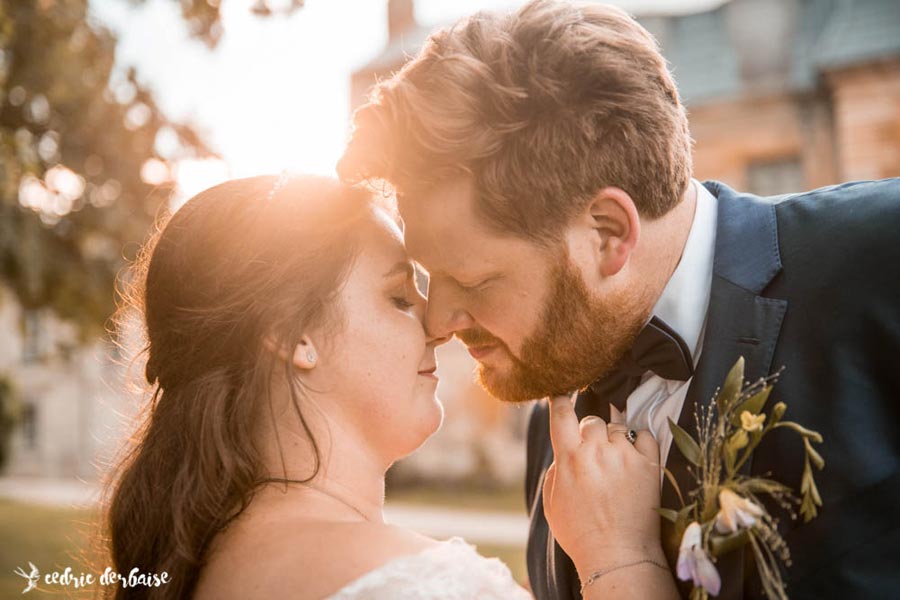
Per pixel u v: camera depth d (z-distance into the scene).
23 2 5.80
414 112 1.49
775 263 1.54
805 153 16.23
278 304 1.51
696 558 1.38
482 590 1.27
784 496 1.41
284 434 1.50
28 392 24.31
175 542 1.45
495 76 1.48
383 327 1.58
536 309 1.56
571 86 1.48
